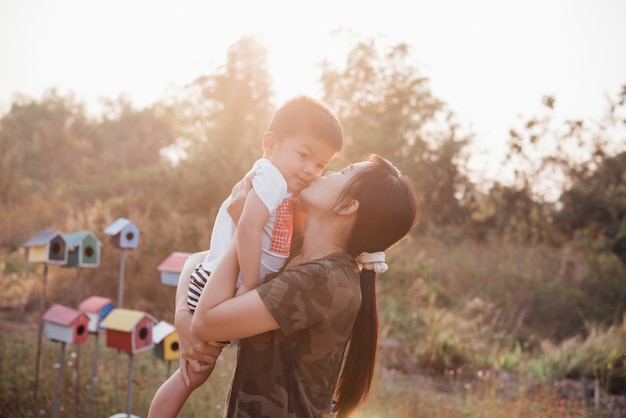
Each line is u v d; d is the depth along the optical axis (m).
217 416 4.76
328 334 1.62
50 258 4.45
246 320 1.54
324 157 1.82
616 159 18.86
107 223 9.86
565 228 19.28
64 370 5.39
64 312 4.29
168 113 27.58
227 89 17.47
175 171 11.72
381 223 1.71
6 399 4.58
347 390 1.87
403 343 8.44
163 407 1.82
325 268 1.61
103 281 9.11
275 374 1.61
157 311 8.68
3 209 15.40
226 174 10.66
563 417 5.96
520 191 19.88
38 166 31.17
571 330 10.73
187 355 1.77
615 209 18.47
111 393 4.95
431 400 6.16
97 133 41.12
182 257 4.39
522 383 7.20
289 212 1.80
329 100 19.75
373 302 1.84
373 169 1.76
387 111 20.42
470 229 20.23
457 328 9.15
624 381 7.46
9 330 7.22
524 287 11.91
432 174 21.72
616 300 11.84
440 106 21.53
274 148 1.81
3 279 9.82
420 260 11.39
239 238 1.63
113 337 4.02
